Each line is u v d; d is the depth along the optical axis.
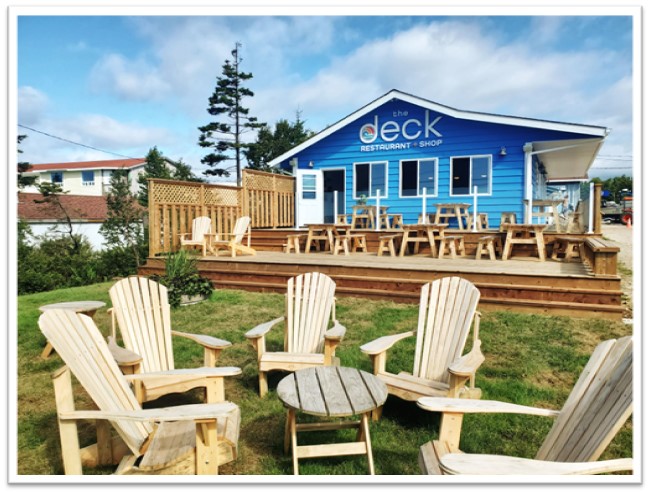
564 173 19.14
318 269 6.82
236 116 27.05
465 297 3.04
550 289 5.17
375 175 12.11
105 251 15.91
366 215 11.05
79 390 3.42
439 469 1.64
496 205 10.62
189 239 9.20
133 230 17.61
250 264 7.36
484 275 5.67
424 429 2.68
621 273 8.58
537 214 9.44
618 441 2.55
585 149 11.09
